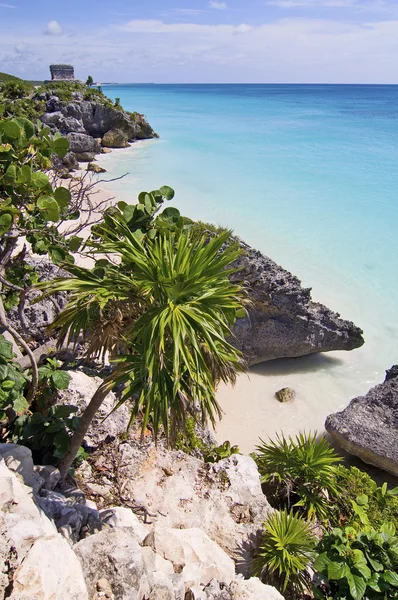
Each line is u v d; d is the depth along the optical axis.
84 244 6.79
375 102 143.12
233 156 45.91
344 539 7.41
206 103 129.00
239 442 11.93
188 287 5.34
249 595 5.62
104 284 5.95
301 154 47.22
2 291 8.51
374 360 15.30
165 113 93.69
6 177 6.06
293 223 26.25
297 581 7.21
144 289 5.64
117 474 7.95
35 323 10.31
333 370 14.84
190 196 30.97
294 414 13.04
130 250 5.93
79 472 7.78
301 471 9.29
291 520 7.62
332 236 24.39
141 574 4.68
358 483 9.67
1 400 6.49
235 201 30.09
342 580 7.07
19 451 6.05
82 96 52.69
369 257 21.94
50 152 6.98
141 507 7.41
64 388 7.51
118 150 49.41
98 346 6.58
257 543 7.46
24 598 3.76
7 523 4.36
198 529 6.90
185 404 5.34
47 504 5.67
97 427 8.38
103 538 4.88
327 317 14.81
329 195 31.78
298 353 14.84
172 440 5.65
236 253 5.55
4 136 6.48
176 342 4.95
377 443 11.28
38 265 11.44
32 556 4.06
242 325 14.38
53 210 6.26
